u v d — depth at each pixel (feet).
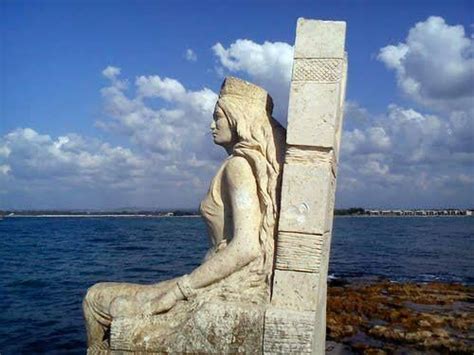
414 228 252.21
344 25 15.25
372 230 228.22
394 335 30.83
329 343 30.09
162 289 15.94
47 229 206.49
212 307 14.66
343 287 51.19
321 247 14.87
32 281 53.21
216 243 17.21
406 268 74.38
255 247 15.46
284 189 15.15
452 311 38.88
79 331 32.78
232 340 14.44
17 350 28.86
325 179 14.94
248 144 16.35
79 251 92.22
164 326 15.03
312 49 15.21
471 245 126.00
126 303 15.57
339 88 15.37
